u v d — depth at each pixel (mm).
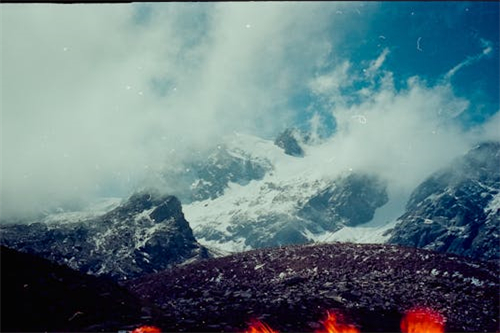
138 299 65312
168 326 52031
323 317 64188
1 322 47469
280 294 86625
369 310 72188
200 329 52219
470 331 68125
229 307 71625
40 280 55781
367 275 96688
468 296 83938
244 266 111938
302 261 108812
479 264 102812
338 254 111438
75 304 54438
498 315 76125
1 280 52750
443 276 94188
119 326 50688
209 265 116938
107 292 61000
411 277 93688
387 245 116062
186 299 91812
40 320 49562
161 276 117125
